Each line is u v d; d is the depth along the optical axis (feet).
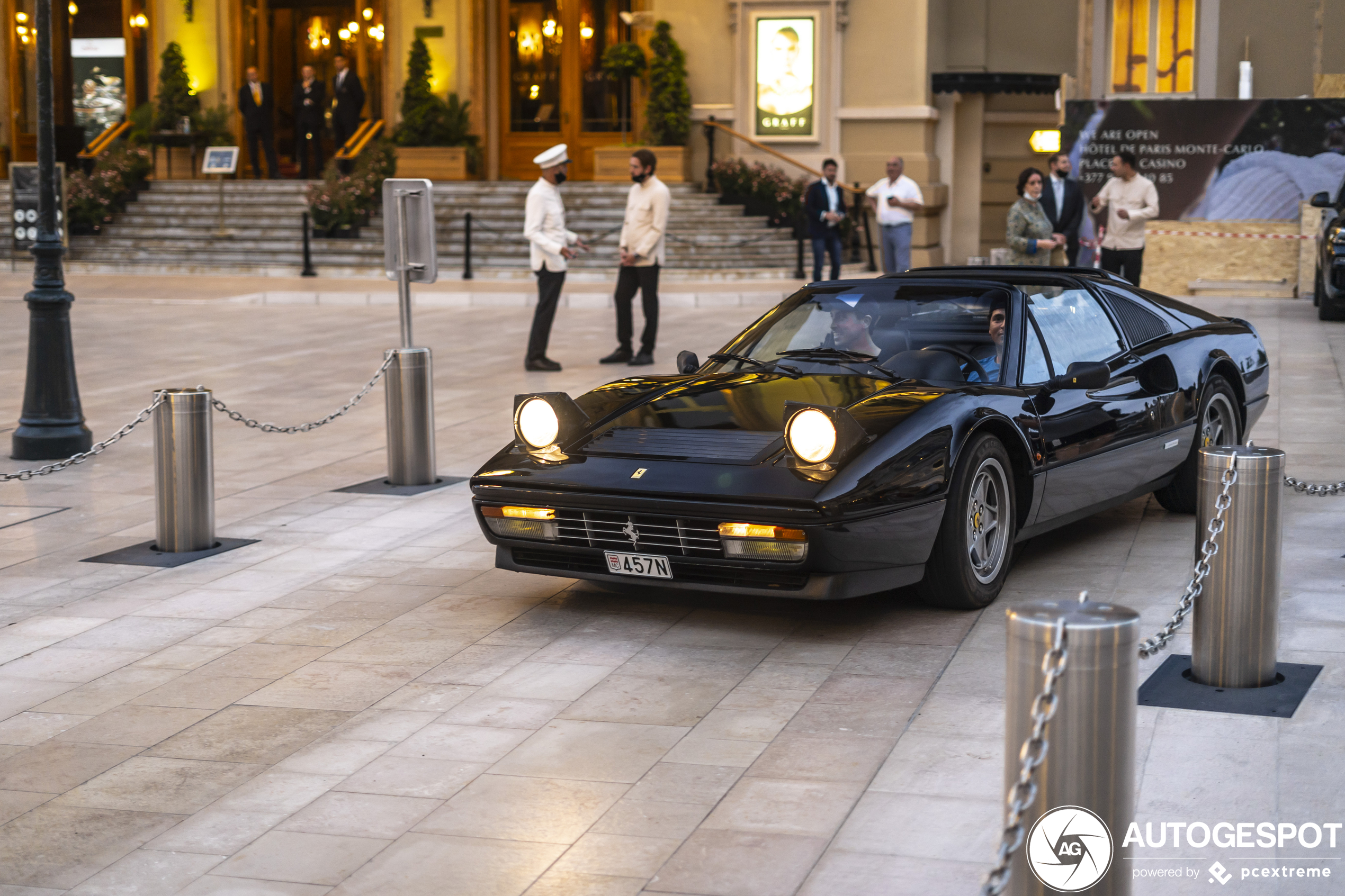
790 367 18.61
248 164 86.99
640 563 16.22
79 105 89.35
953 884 10.28
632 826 11.43
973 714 13.69
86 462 28.27
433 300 61.77
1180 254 60.75
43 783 12.59
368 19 86.53
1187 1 78.79
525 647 16.20
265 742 13.47
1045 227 37.17
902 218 57.52
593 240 71.77
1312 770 12.05
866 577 15.74
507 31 85.56
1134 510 22.59
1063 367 19.08
